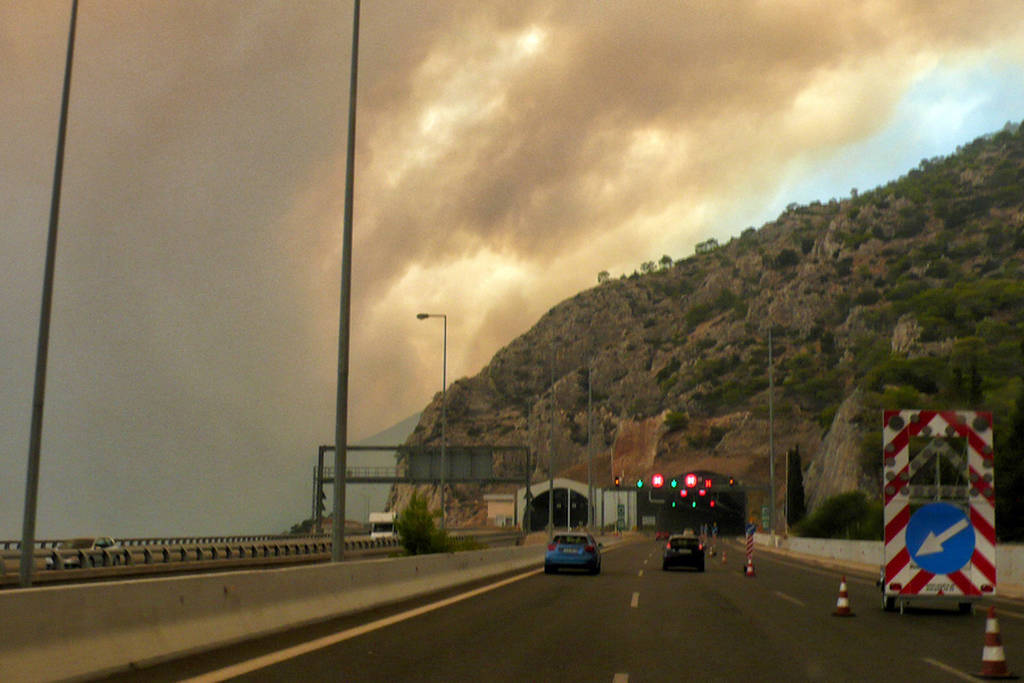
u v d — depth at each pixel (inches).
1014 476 1724.9
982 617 810.2
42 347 1060.5
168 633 494.6
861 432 5123.0
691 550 1596.9
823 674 470.9
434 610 801.6
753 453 7770.7
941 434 834.8
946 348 6412.4
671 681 444.1
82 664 415.8
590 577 1375.5
